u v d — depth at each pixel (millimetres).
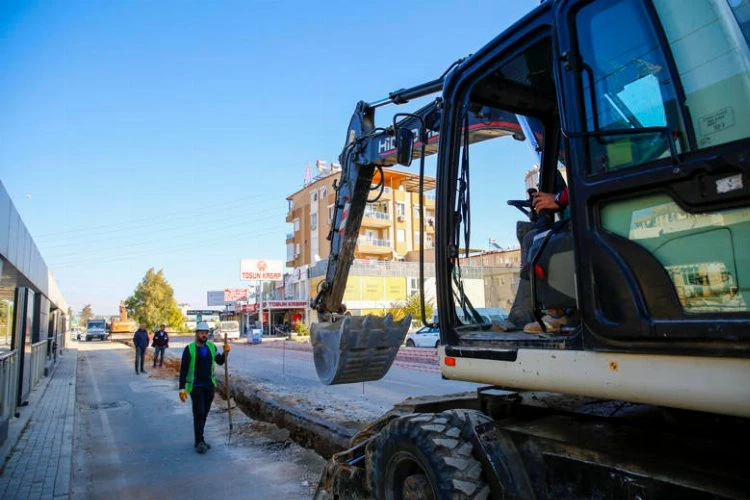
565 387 2287
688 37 1963
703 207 1829
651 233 1998
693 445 2436
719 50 1874
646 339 1949
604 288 2113
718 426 2479
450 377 3020
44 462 6488
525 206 3830
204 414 7121
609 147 2160
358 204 5953
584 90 2295
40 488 5531
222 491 5449
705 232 1844
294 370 17438
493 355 2693
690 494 1990
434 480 2725
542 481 2600
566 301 2590
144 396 12070
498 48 2861
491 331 3033
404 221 55719
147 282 63750
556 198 3000
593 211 2193
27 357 11102
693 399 1812
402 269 47438
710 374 1773
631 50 2139
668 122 1980
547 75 3283
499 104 3684
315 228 58094
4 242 7699
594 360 2152
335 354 5152
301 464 6293
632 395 2006
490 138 4582
